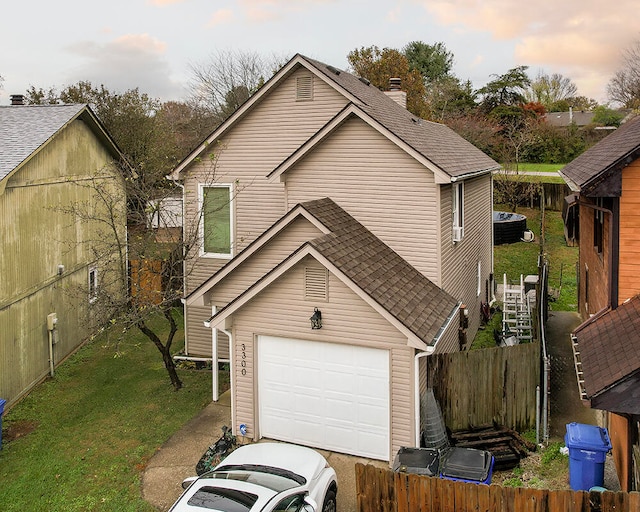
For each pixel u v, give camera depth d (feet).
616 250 35.17
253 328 40.34
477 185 63.05
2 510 32.83
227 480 27.40
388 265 42.24
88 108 60.23
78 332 60.90
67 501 33.60
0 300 45.57
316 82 51.29
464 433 39.32
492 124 149.07
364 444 38.19
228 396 47.88
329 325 38.11
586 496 24.50
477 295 63.72
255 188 53.83
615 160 33.91
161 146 106.73
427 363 39.06
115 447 39.86
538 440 38.24
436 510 26.84
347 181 46.93
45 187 53.72
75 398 48.62
